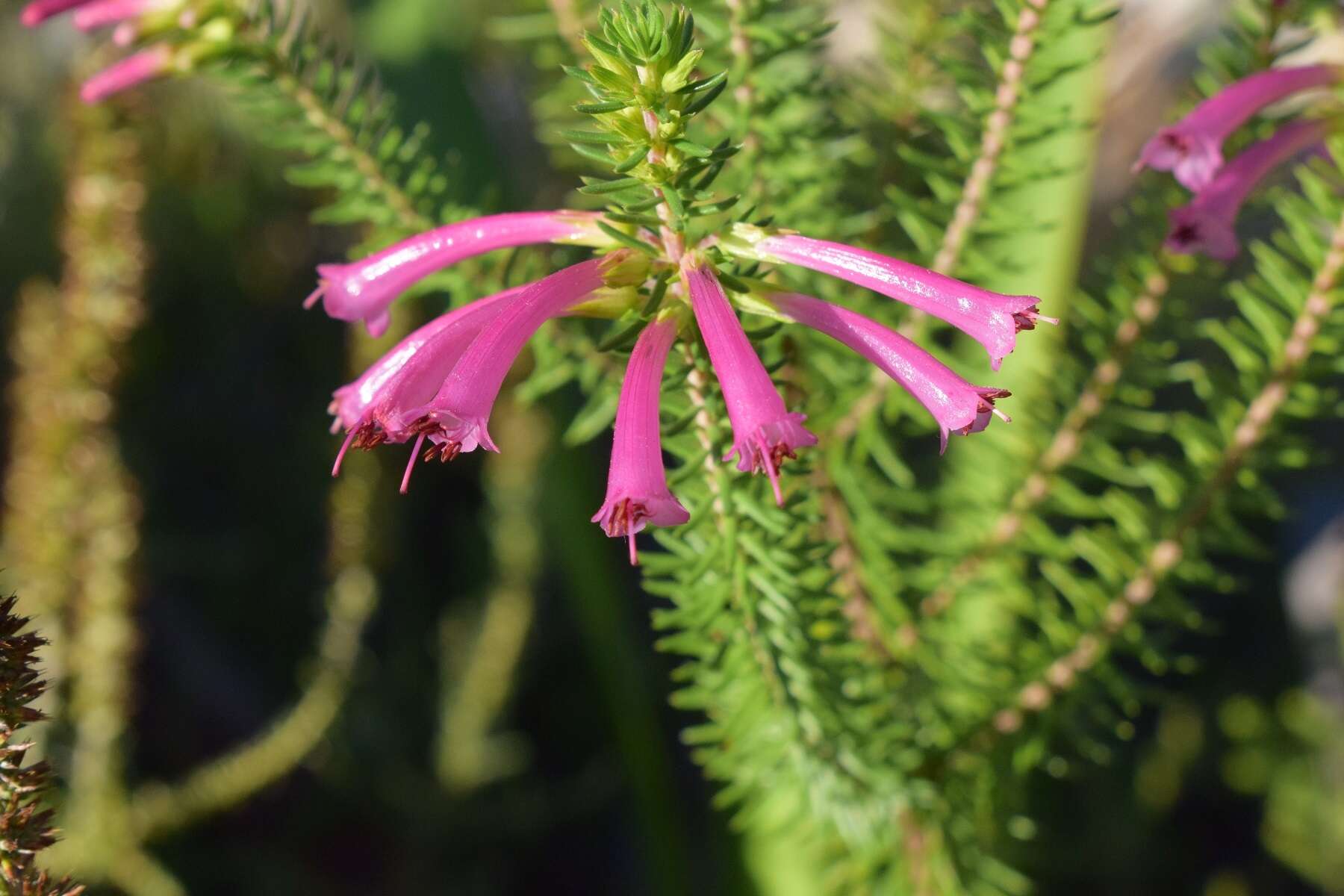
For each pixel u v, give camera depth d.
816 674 0.29
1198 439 0.31
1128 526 0.32
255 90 0.30
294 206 0.77
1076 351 0.35
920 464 0.44
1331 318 0.30
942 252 0.30
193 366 0.78
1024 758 0.32
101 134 0.36
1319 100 0.30
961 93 0.30
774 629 0.28
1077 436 0.32
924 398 0.25
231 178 0.72
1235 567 0.70
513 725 0.72
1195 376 0.31
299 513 0.78
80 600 0.39
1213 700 0.67
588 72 0.25
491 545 0.65
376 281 0.26
